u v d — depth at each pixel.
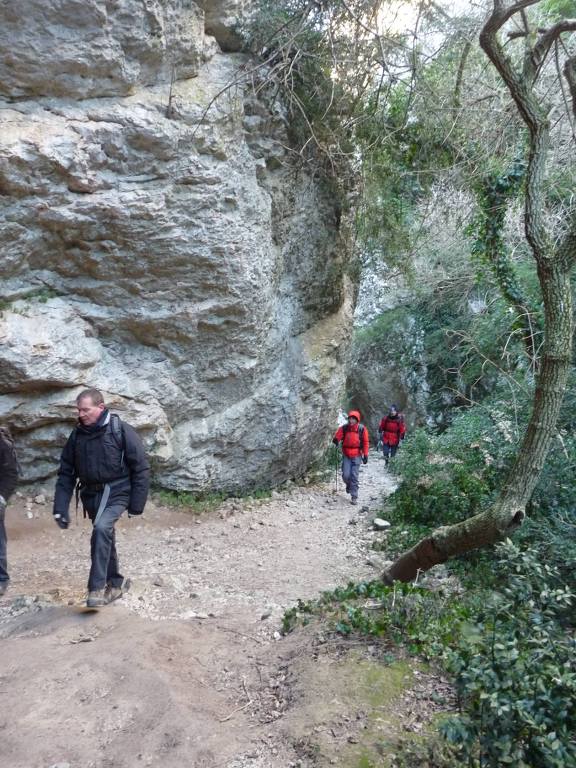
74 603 5.20
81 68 7.05
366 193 10.46
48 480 8.15
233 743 3.14
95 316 8.06
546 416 4.32
